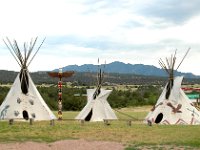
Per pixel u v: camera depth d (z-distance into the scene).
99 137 19.48
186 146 16.72
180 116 27.66
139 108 50.44
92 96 29.73
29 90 27.28
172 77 28.75
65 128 22.39
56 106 48.06
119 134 20.52
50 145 16.92
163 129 22.52
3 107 26.48
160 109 28.31
